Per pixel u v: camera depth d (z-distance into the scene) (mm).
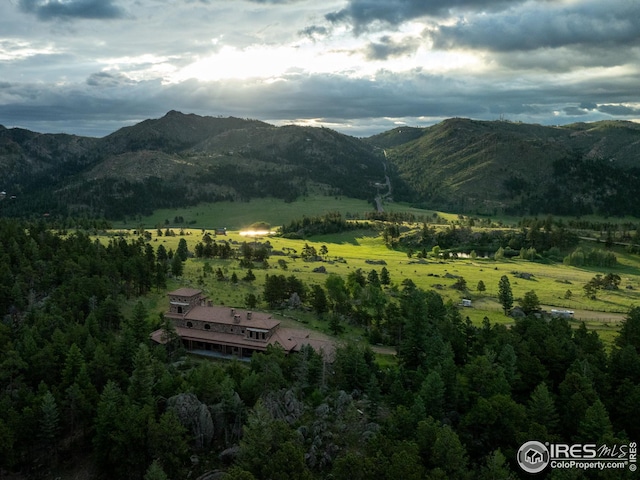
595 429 73438
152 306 140875
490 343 110000
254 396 87125
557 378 98875
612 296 182000
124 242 187500
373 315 146375
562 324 121438
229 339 115125
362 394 94000
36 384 93312
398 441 70625
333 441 77000
